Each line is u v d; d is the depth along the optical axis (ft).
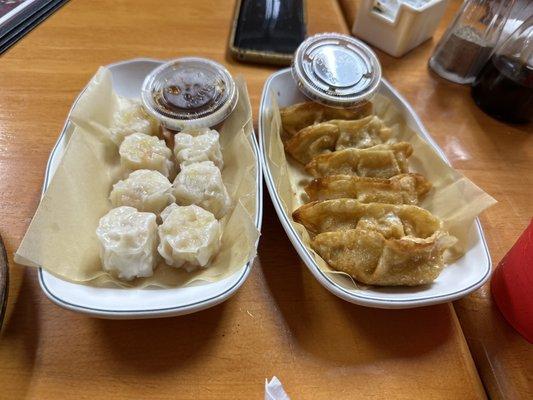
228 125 0.92
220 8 1.22
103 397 0.59
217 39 1.14
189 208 0.73
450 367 0.66
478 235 0.75
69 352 0.62
